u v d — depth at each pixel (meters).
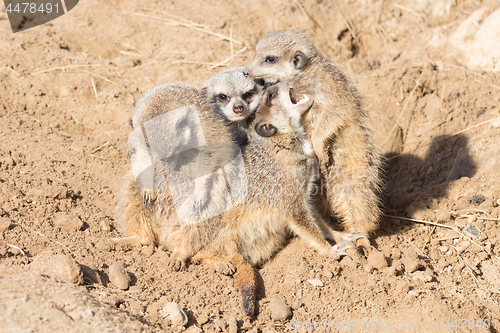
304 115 4.88
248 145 4.92
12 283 3.25
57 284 3.38
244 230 4.70
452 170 6.10
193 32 8.11
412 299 3.90
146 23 8.20
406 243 4.97
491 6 7.64
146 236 4.67
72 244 4.23
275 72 5.10
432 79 7.16
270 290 4.20
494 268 4.61
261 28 8.41
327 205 5.24
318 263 4.47
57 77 6.67
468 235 4.95
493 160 5.72
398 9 8.52
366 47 8.39
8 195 4.65
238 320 3.77
